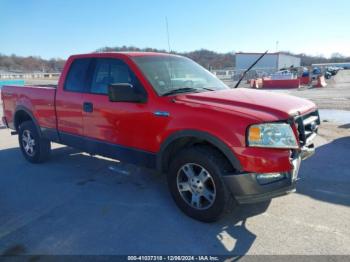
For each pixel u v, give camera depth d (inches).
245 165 126.8
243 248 125.5
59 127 209.9
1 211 161.0
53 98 209.0
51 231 141.2
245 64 2185.0
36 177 208.7
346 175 197.9
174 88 163.6
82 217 152.9
